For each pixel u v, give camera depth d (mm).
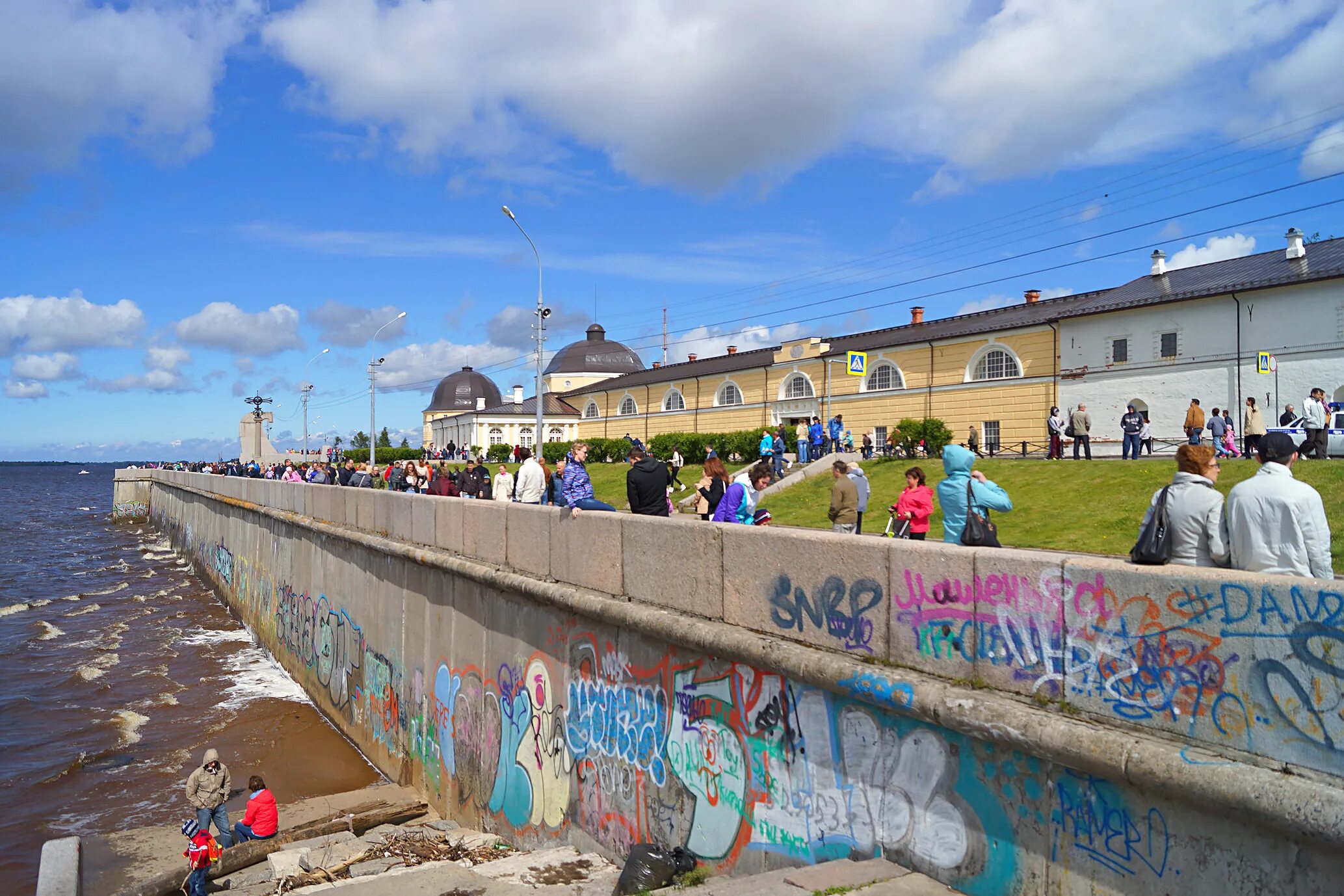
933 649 5539
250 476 48688
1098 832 4484
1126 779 4242
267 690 23234
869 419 44656
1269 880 3791
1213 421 25844
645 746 8430
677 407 59469
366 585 18156
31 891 12445
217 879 12016
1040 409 37156
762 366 51062
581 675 9680
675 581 8094
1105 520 18141
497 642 11992
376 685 17266
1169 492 5223
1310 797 3553
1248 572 4219
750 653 6793
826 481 28078
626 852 8742
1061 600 4840
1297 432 22938
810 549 6488
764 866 6758
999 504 7406
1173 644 4312
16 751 18391
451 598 13688
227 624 32969
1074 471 22891
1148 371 33469
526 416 81062
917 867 5445
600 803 9242
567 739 9984
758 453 38531
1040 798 4758
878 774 5770
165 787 16469
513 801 11398
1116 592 4570
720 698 7336
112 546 63344
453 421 86875
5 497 140625
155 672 25219
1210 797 3889
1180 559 5082
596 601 9102
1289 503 4520
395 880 8930
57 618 33875
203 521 46500
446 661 13844
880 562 5906
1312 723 3750
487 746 12258
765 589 6934
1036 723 4648
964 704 5020
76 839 10188
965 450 7555
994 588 5180
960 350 40562
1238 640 4047
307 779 16750
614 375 83250
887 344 43656
